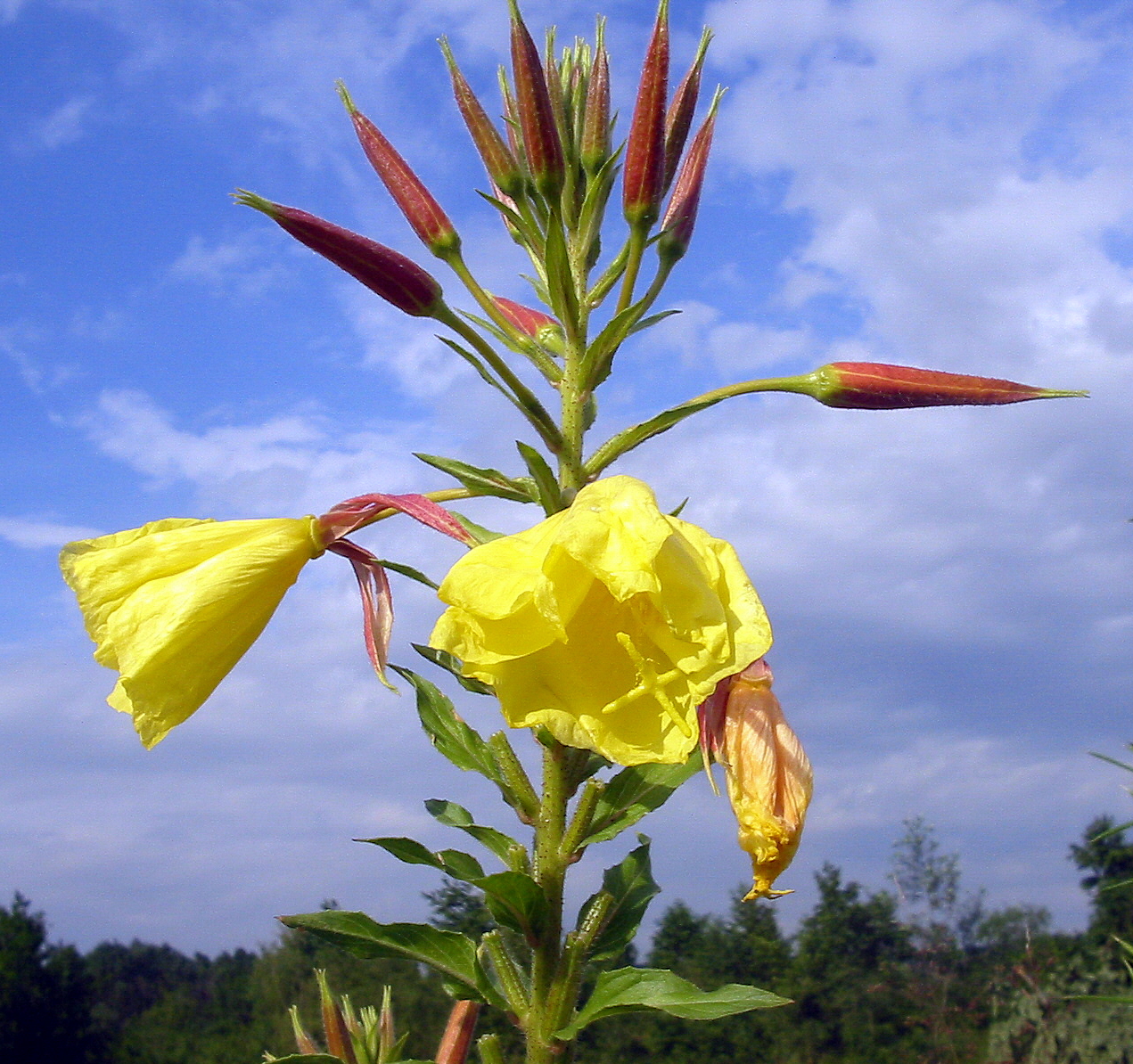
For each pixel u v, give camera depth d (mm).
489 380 213
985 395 217
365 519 219
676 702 161
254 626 213
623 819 205
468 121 232
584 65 250
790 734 188
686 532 169
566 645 169
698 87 235
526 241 245
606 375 225
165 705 203
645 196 214
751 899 181
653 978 183
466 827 201
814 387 219
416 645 217
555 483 199
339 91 231
